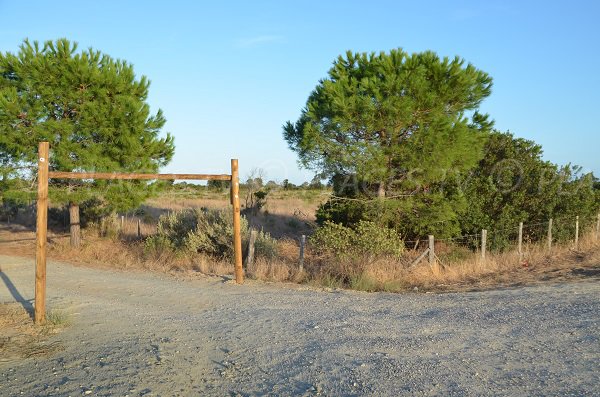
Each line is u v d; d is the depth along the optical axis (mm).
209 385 5750
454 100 17312
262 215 29922
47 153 8688
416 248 19297
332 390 5422
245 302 10695
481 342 7062
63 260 17984
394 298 11148
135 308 10141
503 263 16281
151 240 18859
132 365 6473
